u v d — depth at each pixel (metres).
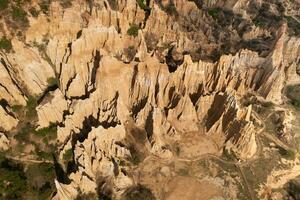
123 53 75.12
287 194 68.75
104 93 67.19
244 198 63.09
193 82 72.12
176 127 69.12
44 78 69.12
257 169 67.50
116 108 65.56
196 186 62.94
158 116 65.50
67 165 61.91
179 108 69.00
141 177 62.47
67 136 63.84
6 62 65.62
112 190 59.50
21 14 69.50
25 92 67.00
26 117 65.44
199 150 67.62
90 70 68.62
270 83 79.94
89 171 59.28
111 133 63.41
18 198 56.91
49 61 70.25
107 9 76.94
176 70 70.06
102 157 60.50
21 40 68.12
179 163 65.50
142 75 67.88
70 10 71.56
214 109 70.88
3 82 63.81
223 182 64.25
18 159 61.75
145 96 68.69
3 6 68.88
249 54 79.94
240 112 67.50
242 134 66.75
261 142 72.56
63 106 65.25
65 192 56.44
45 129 64.19
